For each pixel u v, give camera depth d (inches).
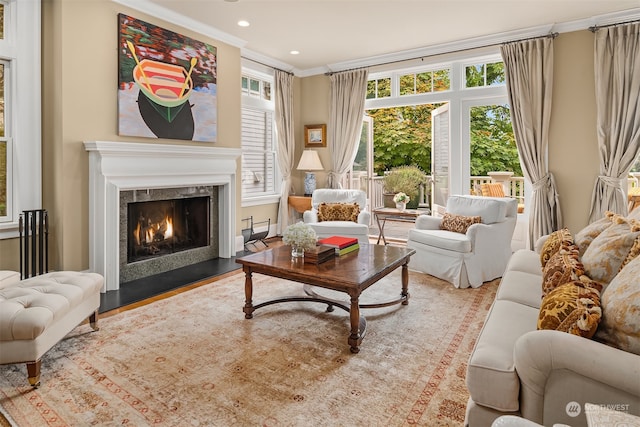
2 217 127.0
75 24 131.1
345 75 231.6
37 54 130.3
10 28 125.1
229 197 187.6
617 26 159.6
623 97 159.2
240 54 196.9
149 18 153.5
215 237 188.2
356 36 188.1
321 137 244.1
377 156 374.6
